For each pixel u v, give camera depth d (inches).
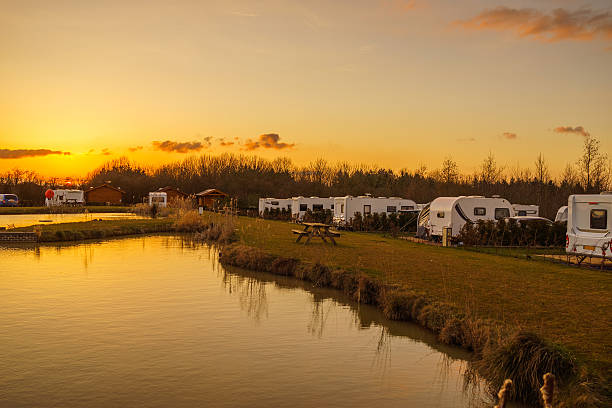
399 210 1349.7
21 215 1910.7
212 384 284.4
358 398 268.5
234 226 1136.2
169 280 595.5
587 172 1503.4
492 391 267.4
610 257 584.4
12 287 545.6
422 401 264.5
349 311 449.4
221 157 4143.7
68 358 323.3
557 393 234.2
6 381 285.1
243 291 534.6
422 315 392.2
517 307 381.1
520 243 856.3
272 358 328.8
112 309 452.1
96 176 3799.2
